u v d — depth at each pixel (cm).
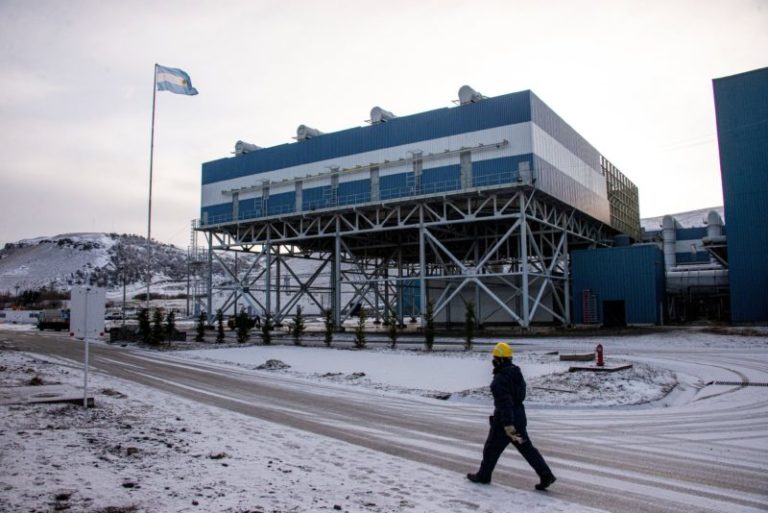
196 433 1106
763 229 4803
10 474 766
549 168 4834
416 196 4944
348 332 5453
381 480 809
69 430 1088
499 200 4894
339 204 5531
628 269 5225
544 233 5616
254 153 6284
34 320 10838
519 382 796
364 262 7656
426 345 3362
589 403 1552
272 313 6588
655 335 4125
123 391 1728
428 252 6906
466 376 2119
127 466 836
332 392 1819
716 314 6581
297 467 867
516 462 941
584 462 936
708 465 916
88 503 660
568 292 5547
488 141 4722
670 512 687
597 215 6109
